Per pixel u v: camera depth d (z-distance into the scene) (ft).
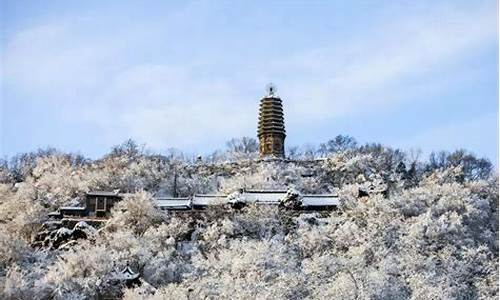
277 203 490.90
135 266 355.36
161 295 301.84
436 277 340.59
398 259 356.38
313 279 327.06
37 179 589.73
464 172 637.30
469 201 478.59
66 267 326.03
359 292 307.78
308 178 626.64
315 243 395.14
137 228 430.61
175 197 539.70
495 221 473.67
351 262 336.90
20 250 360.07
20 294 308.19
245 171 650.43
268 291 308.19
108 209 480.64
